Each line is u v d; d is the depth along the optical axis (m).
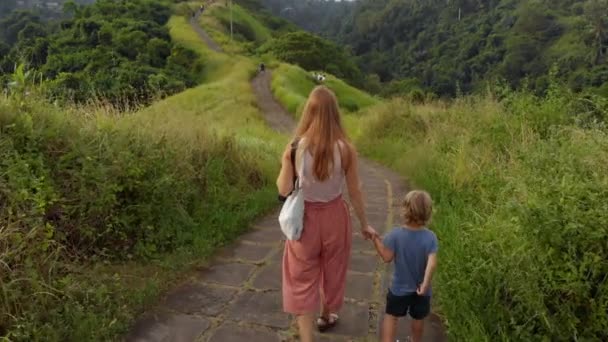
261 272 4.60
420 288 3.14
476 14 101.38
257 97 35.97
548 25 76.06
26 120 4.59
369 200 7.66
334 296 3.24
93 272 4.04
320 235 3.08
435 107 14.79
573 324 2.85
